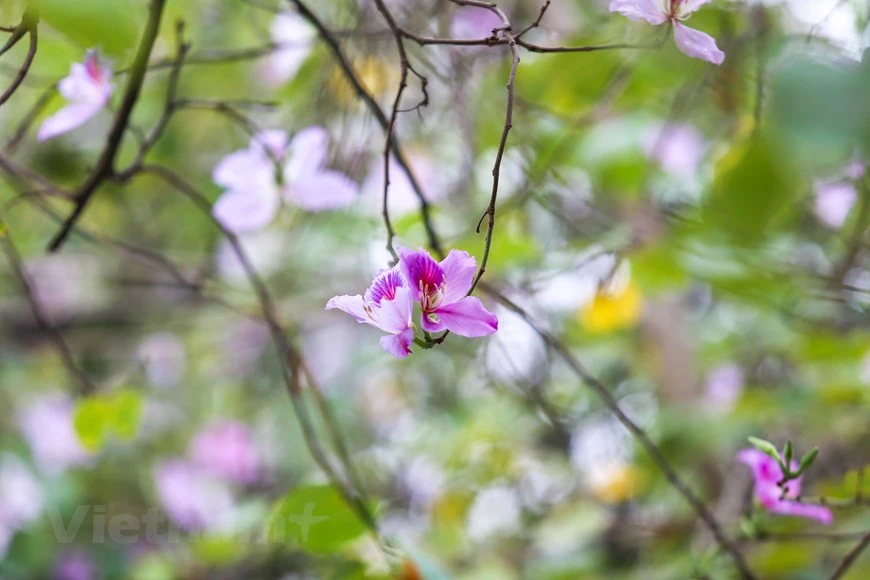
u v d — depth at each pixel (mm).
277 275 1940
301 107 1684
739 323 1899
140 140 1514
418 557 1480
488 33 1654
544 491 2002
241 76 1787
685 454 1759
